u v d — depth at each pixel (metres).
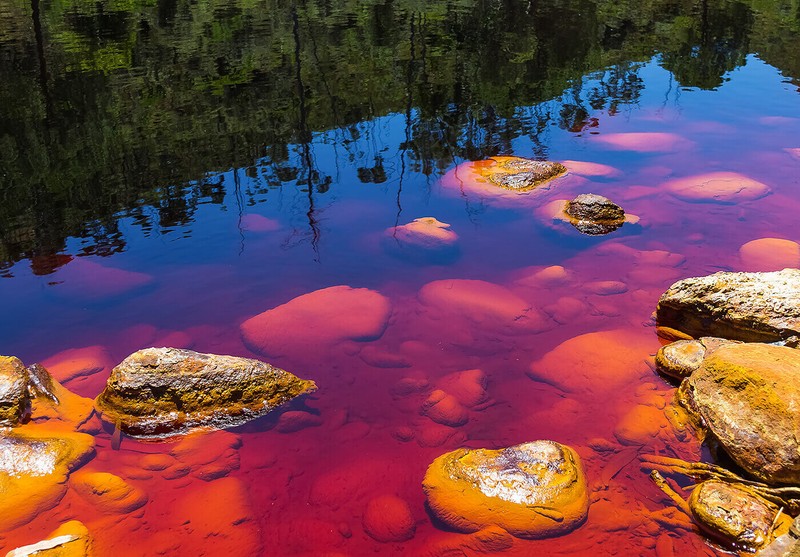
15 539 3.85
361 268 6.79
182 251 7.20
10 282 6.59
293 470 4.36
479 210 8.10
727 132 10.77
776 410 4.16
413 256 6.99
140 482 4.27
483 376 5.14
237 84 14.29
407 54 17.06
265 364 5.04
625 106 12.45
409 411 4.85
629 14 21.42
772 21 19.38
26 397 4.85
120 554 3.73
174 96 13.37
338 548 3.79
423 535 3.86
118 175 9.41
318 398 5.00
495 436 4.58
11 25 20.02
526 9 23.05
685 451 4.40
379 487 4.20
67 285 6.51
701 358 4.99
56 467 4.30
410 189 8.75
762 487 3.99
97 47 17.42
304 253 7.12
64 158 10.12
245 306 6.14
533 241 7.34
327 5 24.31
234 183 9.06
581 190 8.55
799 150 9.71
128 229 7.72
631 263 6.77
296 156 10.10
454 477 4.11
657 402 4.82
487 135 10.95
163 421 4.74
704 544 3.70
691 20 20.12
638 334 5.62
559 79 14.47
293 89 13.93
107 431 4.73
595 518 3.90
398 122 11.79
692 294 5.54
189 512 4.03
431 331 5.75
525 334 5.68
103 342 5.63
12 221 8.03
